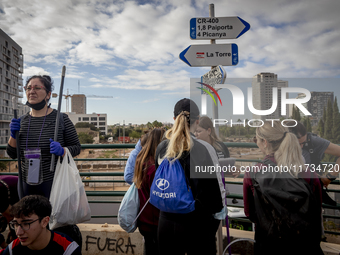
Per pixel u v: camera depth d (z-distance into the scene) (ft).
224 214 5.27
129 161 6.86
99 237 8.34
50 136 6.48
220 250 6.24
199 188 4.69
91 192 9.37
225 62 7.06
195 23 7.19
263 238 5.18
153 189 4.95
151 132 6.43
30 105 6.37
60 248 5.19
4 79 261.85
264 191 5.03
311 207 4.81
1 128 244.63
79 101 622.13
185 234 4.78
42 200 5.16
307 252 4.83
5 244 7.05
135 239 8.19
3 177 6.93
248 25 7.12
